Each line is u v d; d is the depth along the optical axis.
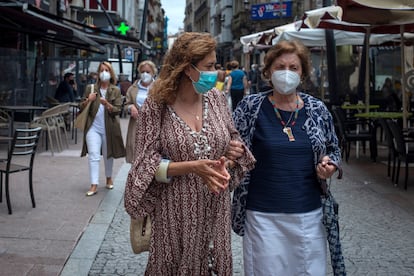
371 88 15.77
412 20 8.82
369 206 6.63
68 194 7.00
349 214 6.27
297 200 2.98
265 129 3.03
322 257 3.09
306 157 3.00
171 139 2.63
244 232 3.14
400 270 4.53
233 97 18.11
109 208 6.37
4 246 4.93
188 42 2.62
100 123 7.05
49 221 5.77
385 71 16.44
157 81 2.69
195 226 2.65
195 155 2.64
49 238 5.20
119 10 36.16
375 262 4.71
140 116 2.70
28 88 12.70
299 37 12.11
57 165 9.16
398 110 13.71
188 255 2.64
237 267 4.61
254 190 3.06
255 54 39.44
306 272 3.03
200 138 2.65
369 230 5.65
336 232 3.10
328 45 11.99
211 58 2.61
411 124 12.69
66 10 23.48
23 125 11.27
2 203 6.44
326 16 8.59
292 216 2.98
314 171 3.05
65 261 4.63
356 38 12.36
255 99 3.11
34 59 12.84
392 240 5.32
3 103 12.01
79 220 5.84
